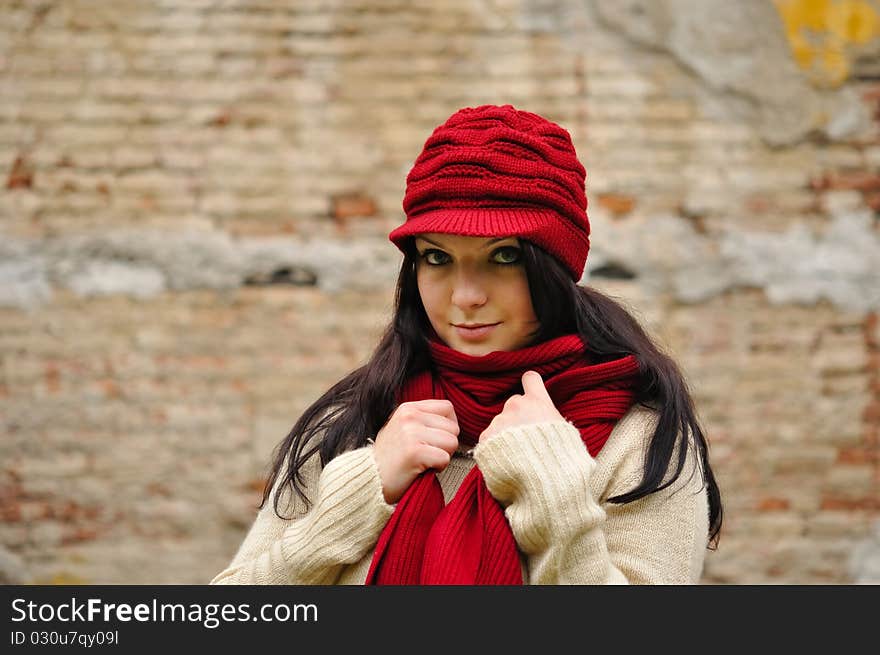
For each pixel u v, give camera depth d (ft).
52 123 18.26
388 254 18.26
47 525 18.04
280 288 18.30
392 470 7.35
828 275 18.20
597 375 7.61
